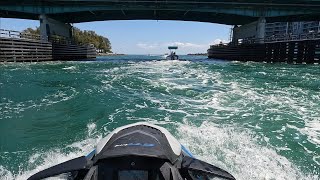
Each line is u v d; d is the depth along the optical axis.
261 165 6.77
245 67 40.53
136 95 15.83
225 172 4.58
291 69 36.44
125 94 16.12
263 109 12.50
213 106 13.10
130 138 4.91
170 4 58.94
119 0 57.84
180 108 12.70
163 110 12.31
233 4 59.62
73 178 4.77
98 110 12.33
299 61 51.22
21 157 7.46
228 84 20.47
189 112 11.93
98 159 4.34
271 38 64.31
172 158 4.70
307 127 9.93
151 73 28.97
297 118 11.08
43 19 57.66
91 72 30.11
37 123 10.48
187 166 4.71
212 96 15.49
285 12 61.34
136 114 11.63
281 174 6.33
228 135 8.91
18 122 10.58
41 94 15.94
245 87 19.03
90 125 10.20
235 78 24.67
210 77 25.30
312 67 40.59
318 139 8.71
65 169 4.61
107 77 24.69
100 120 10.78
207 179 5.11
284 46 53.25
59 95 15.63
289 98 15.05
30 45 47.41
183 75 26.97
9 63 40.66
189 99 14.74
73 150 7.87
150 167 4.14
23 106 13.03
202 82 21.47
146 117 11.13
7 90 17.19
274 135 9.03
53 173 4.53
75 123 10.46
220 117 11.16
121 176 4.07
